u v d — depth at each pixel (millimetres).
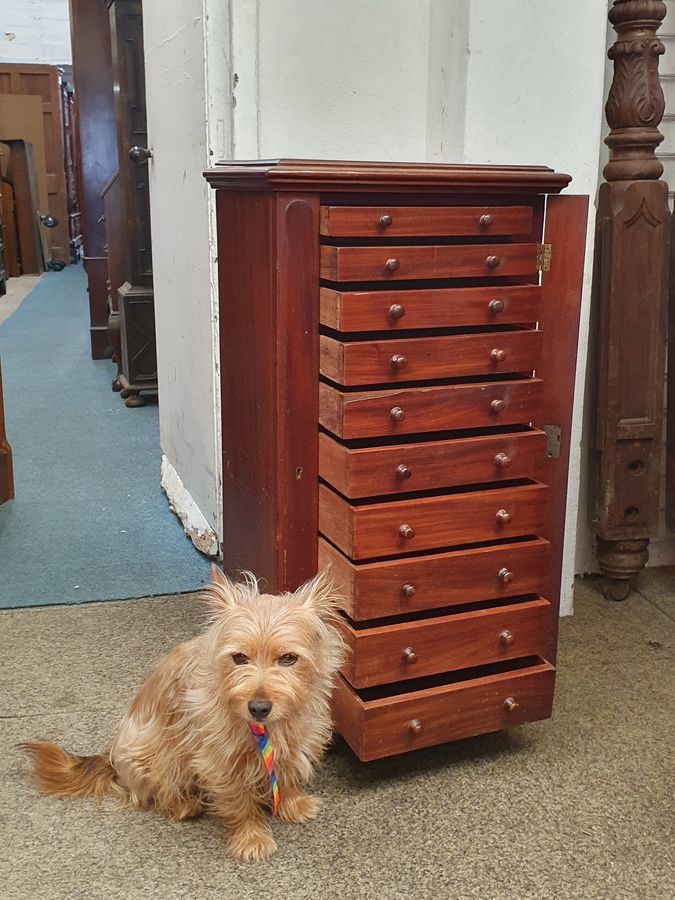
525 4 2543
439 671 2035
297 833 1905
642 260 2803
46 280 11828
